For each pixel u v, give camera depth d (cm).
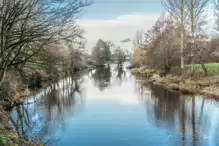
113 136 912
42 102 1605
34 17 837
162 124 1045
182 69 2308
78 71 5181
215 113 1195
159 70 2964
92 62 7731
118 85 2600
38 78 2292
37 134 926
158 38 2714
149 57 3059
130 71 4988
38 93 1988
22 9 773
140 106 1432
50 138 889
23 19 779
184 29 2330
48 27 859
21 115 1215
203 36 2250
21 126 1017
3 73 830
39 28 830
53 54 1199
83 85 2661
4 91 1266
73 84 2764
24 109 1361
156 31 2834
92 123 1086
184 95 1725
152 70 3316
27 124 1055
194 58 2216
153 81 2680
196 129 960
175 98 1627
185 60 2584
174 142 827
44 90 2198
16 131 867
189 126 1002
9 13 748
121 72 4903
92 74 4403
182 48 2300
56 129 994
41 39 859
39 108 1405
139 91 2056
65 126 1041
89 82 2994
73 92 2111
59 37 934
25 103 1516
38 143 779
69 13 859
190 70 2267
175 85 2027
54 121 1112
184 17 2316
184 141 832
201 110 1266
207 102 1455
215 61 3388
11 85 1410
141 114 1235
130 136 908
